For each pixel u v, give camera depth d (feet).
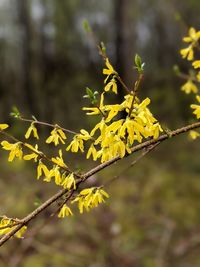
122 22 35.14
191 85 7.26
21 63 39.29
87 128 33.99
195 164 25.48
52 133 4.68
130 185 22.45
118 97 31.45
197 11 37.24
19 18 39.58
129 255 15.88
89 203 4.75
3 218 4.70
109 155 4.53
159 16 44.57
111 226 17.95
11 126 33.94
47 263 15.03
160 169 25.04
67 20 42.45
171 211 19.42
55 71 40.93
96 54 42.80
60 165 4.67
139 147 4.80
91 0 44.04
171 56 45.96
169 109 35.78
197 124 5.01
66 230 17.03
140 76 4.19
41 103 37.68
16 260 14.85
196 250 16.10
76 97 38.27
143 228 17.90
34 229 15.99
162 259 15.49
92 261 15.43
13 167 24.56
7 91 38.55
